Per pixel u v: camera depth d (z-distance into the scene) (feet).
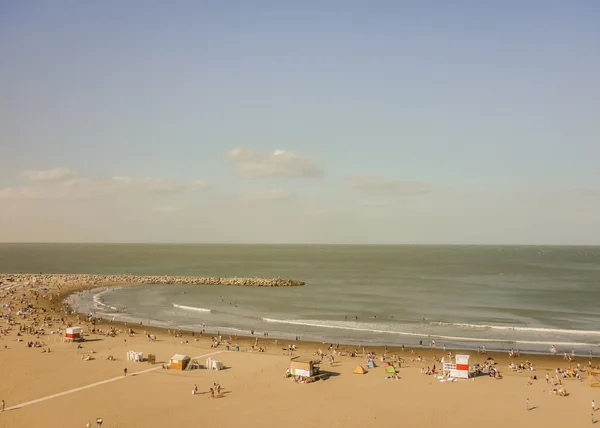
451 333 251.39
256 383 165.78
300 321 282.77
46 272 607.37
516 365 186.80
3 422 129.80
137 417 135.03
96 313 306.35
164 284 461.37
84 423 130.21
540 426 130.11
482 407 143.84
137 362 189.26
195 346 218.38
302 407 143.84
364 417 136.36
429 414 138.62
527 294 404.36
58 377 168.96
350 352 210.18
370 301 363.76
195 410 140.67
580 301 362.74
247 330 258.57
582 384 164.66
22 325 254.88
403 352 212.43
